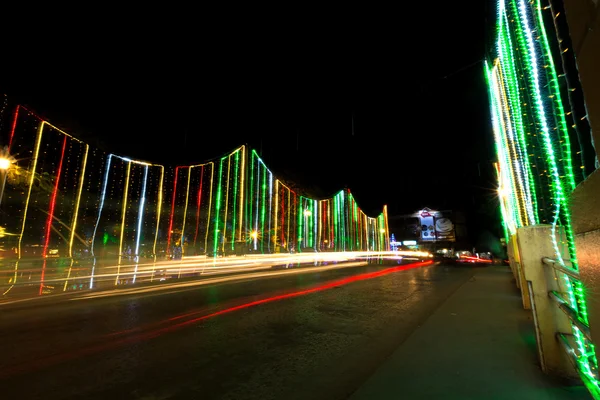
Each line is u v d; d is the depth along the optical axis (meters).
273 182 19.45
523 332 4.15
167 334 4.72
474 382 2.70
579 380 2.64
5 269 9.79
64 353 3.94
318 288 9.35
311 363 3.63
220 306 6.70
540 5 2.12
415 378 2.82
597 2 0.84
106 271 11.86
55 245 14.23
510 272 13.70
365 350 4.05
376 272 14.85
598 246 1.01
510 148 4.22
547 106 2.25
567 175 1.99
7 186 11.42
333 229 25.23
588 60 0.93
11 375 3.31
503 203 9.05
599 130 0.89
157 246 18.19
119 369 3.46
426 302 7.14
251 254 18.42
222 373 3.37
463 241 48.16
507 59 3.68
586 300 1.15
